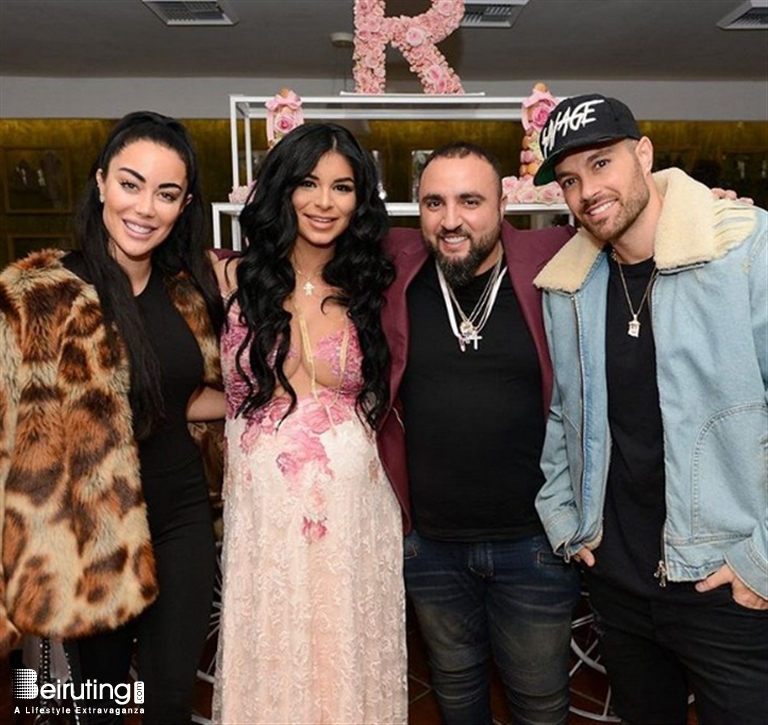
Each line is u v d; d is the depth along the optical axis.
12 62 5.15
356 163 1.70
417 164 2.92
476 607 1.87
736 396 1.36
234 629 1.69
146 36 4.58
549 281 1.60
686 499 1.42
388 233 1.83
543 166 1.51
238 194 2.43
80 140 5.87
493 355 1.71
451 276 1.69
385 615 1.78
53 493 1.49
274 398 1.71
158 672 1.67
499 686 2.67
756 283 1.34
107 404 1.53
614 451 1.54
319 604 1.66
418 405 1.74
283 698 1.65
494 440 1.71
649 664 1.70
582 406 1.55
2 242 5.95
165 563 1.68
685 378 1.41
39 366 1.48
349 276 1.75
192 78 5.56
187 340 1.70
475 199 1.63
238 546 1.69
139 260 1.67
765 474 1.38
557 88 5.70
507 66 5.27
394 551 1.81
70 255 1.62
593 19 4.32
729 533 1.41
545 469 1.72
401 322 1.74
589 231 1.46
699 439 1.41
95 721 1.66
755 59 5.19
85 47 4.80
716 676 1.50
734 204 1.43
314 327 1.74
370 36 2.58
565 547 1.65
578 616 2.86
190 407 1.84
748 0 4.05
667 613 1.52
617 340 1.51
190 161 1.64
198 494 1.75
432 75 2.59
